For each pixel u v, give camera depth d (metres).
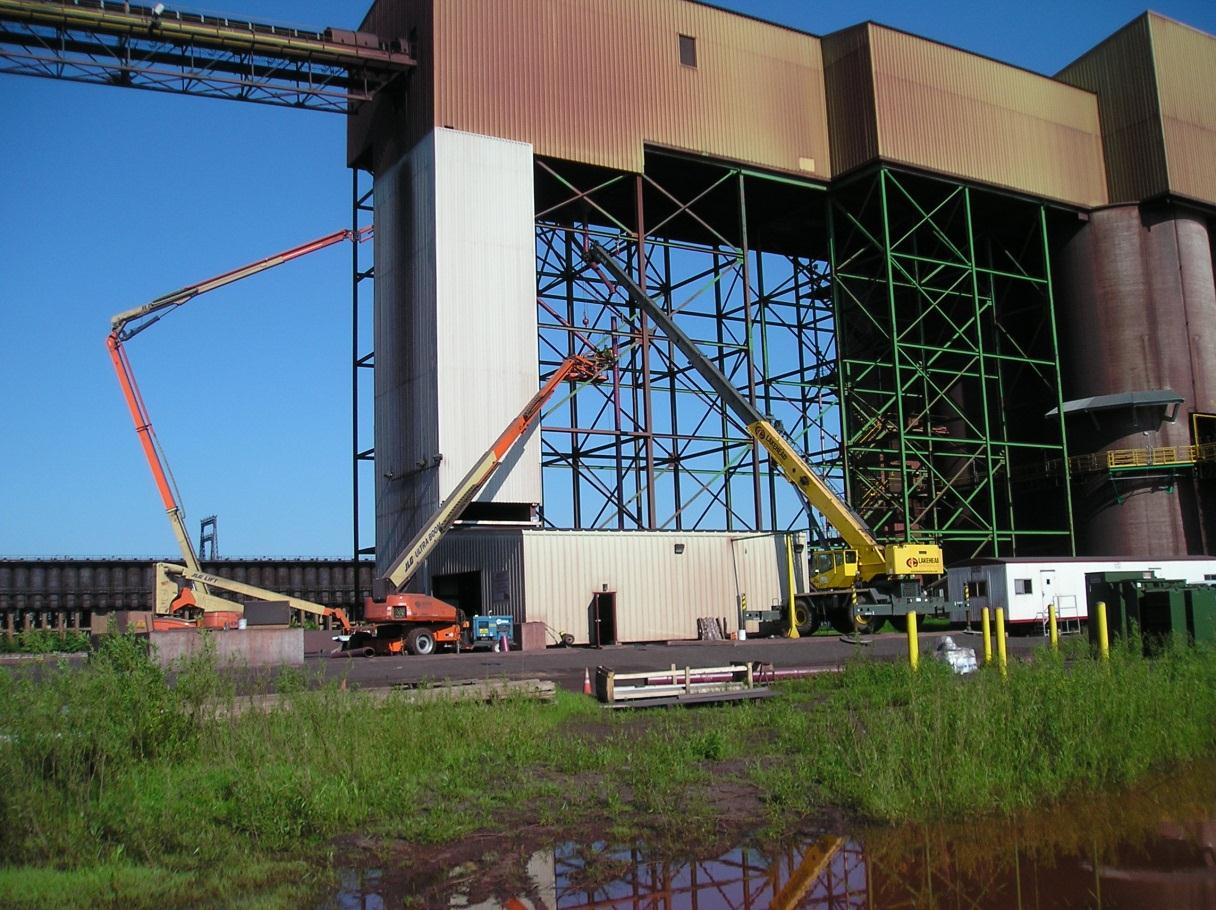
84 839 11.07
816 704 21.31
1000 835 12.19
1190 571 54.44
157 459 45.81
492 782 14.66
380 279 52.03
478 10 50.28
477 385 47.34
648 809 13.20
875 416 62.34
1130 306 67.75
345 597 79.31
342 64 49.62
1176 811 13.16
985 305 64.19
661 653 37.19
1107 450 67.25
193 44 46.97
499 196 49.34
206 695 15.25
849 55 60.47
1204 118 70.69
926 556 45.94
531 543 44.41
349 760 14.45
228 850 11.26
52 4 43.69
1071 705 15.59
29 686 12.73
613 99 53.66
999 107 64.81
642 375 53.75
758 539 50.12
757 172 58.28
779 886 10.50
